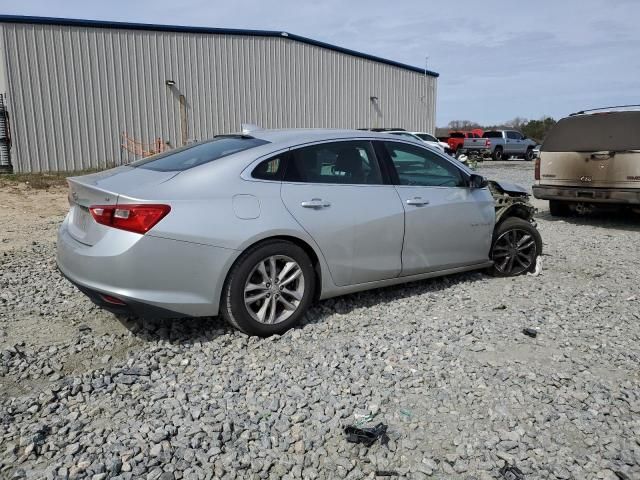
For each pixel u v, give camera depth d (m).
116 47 20.00
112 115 20.19
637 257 7.34
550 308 5.11
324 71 26.45
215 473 2.73
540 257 6.38
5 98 18.23
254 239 4.13
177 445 2.93
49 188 14.42
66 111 19.25
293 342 4.26
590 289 5.75
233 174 4.23
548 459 2.87
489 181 6.53
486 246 5.83
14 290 5.48
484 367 3.85
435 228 5.29
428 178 5.40
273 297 4.32
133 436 3.01
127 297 3.83
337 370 3.80
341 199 4.66
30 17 18.20
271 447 2.95
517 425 3.17
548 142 10.22
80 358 3.98
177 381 3.65
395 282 5.16
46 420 3.16
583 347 4.23
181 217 3.90
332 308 5.00
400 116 30.95
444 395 3.48
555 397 3.46
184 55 21.61
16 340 4.27
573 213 11.45
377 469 2.80
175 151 4.89
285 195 4.37
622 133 9.32
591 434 3.09
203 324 4.54
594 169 9.62
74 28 19.08
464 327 4.57
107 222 3.88
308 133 4.82
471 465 2.83
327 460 2.84
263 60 23.91
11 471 2.73
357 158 4.91
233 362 3.91
